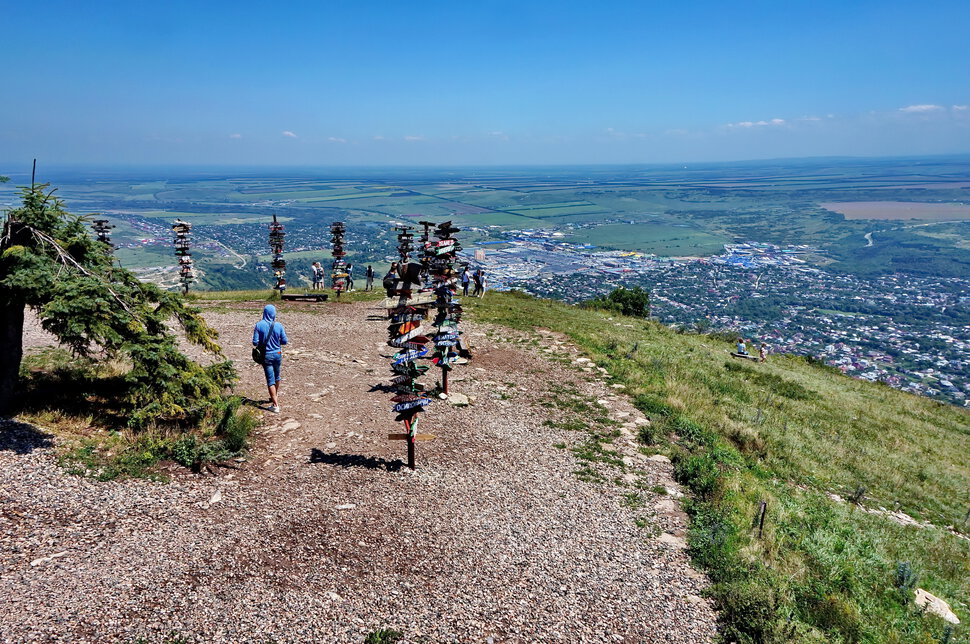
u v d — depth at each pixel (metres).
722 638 6.48
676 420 13.70
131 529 6.76
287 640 5.39
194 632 5.27
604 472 10.52
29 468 7.46
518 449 11.13
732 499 9.97
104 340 10.14
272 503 7.98
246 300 26.75
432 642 5.71
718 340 35.59
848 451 17.20
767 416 17.97
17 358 8.91
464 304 27.09
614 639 6.21
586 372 17.08
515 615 6.37
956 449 21.20
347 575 6.60
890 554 10.49
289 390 12.88
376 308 24.66
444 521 8.18
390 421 11.70
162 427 9.35
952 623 8.31
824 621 7.19
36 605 5.23
